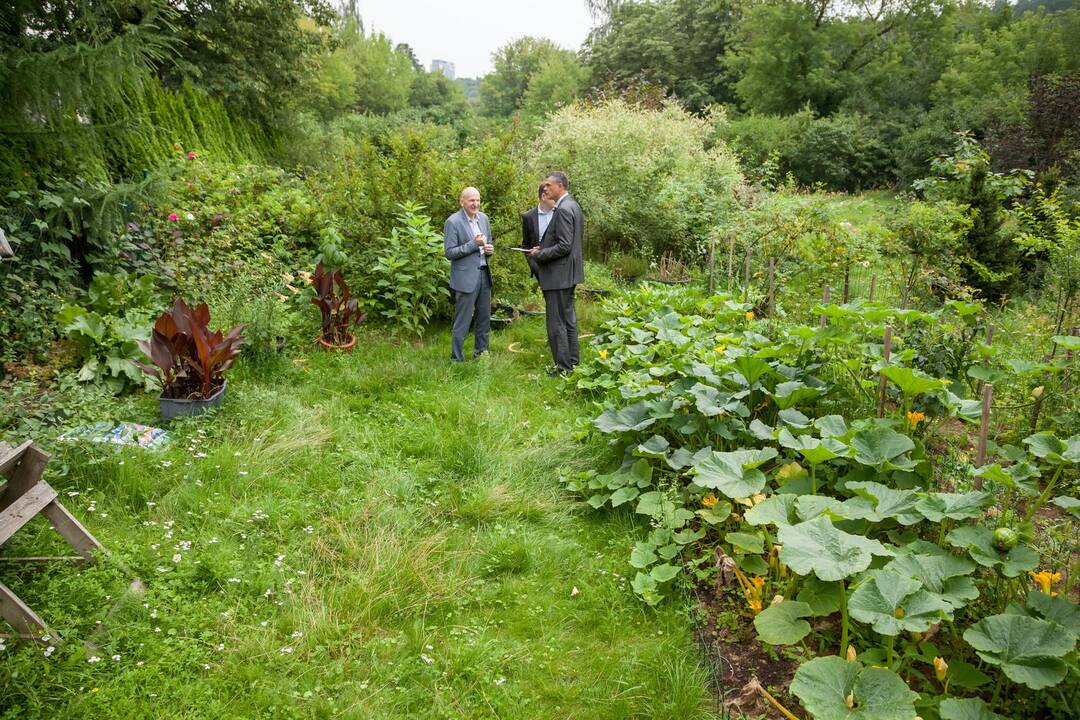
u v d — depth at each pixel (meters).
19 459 2.84
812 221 7.68
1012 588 2.56
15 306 5.07
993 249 8.02
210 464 3.82
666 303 6.59
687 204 10.28
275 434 4.30
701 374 4.03
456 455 4.20
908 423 3.59
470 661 2.65
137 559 3.04
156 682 2.44
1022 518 3.29
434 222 7.16
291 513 3.53
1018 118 16.61
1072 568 2.74
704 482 3.11
